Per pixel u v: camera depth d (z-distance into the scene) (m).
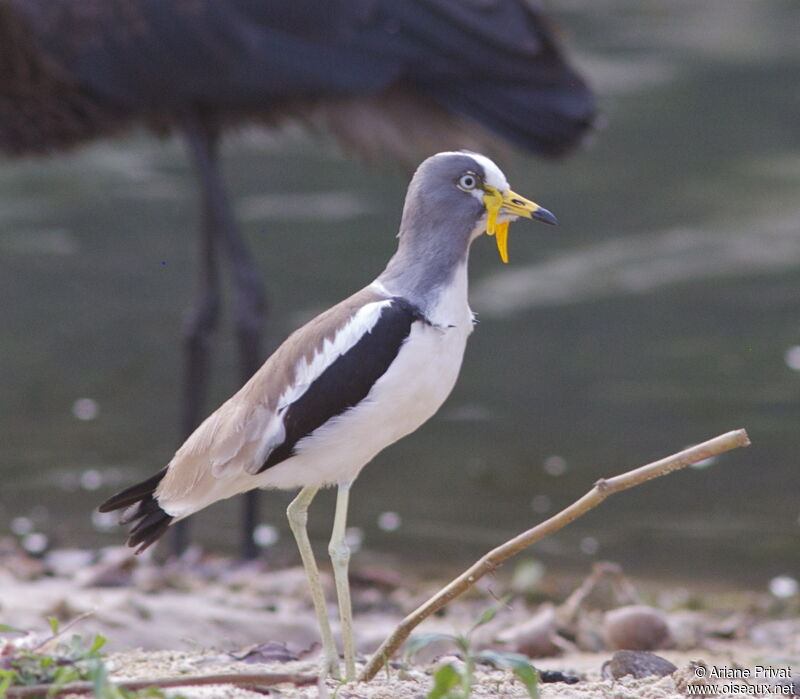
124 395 16.59
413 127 12.56
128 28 12.09
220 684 5.87
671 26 40.75
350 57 12.21
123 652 7.55
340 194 25.78
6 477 13.86
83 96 12.33
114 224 24.08
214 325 12.86
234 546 12.45
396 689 5.93
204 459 6.12
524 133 12.62
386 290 6.13
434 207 6.17
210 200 12.55
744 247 21.84
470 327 6.21
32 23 11.99
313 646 7.86
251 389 6.11
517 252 22.14
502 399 16.23
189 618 8.78
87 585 10.34
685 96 32.47
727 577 11.34
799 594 10.91
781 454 14.23
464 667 6.54
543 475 13.91
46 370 17.47
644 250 21.91
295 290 20.23
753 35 39.28
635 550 12.02
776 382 16.38
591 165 27.47
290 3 12.18
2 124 12.41
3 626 5.73
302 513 6.28
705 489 13.51
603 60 36.22
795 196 24.83
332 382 5.90
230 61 12.12
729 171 26.70
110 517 12.84
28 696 5.21
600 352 17.64
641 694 6.19
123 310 19.89
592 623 9.20
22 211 24.69
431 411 6.14
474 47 12.43
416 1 12.35
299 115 12.56
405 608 10.41
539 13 12.84
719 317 18.83
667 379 16.59
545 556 11.88
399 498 13.42
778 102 31.78
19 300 20.27
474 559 11.83
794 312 18.86
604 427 15.21
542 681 6.73
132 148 28.72
